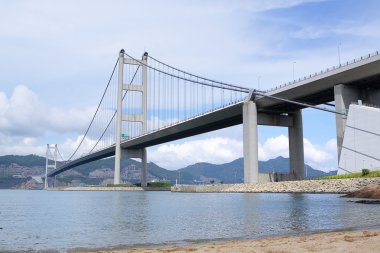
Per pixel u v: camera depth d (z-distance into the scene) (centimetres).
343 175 6694
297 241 1600
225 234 2123
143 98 14200
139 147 14238
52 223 2977
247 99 9200
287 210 3497
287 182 7625
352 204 3962
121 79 13962
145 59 14288
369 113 6656
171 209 4122
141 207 4556
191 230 2338
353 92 7600
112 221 2973
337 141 7400
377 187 4922
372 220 2525
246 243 1630
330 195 5747
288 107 9494
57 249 1783
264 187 8050
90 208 4653
